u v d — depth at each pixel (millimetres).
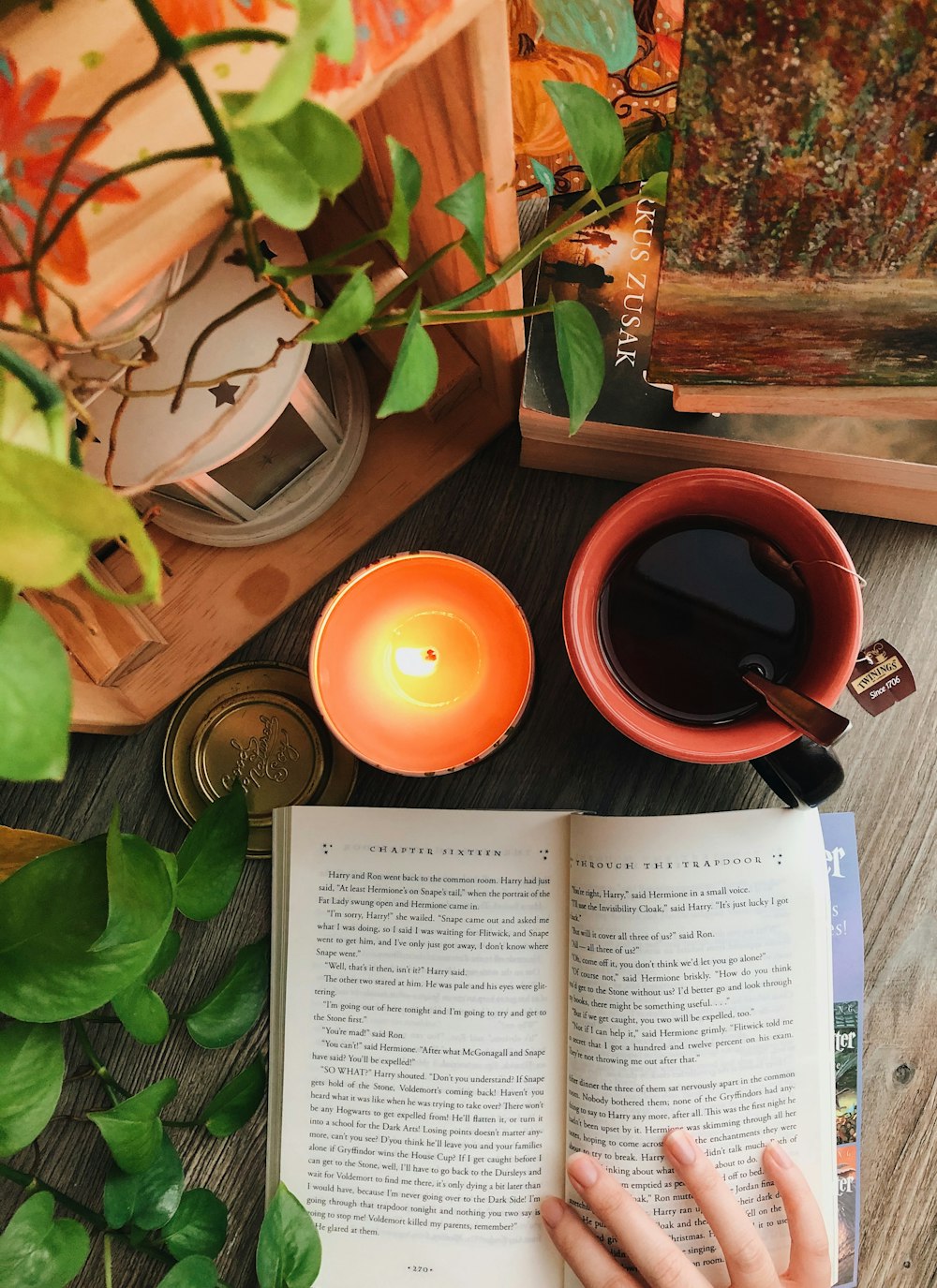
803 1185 352
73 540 101
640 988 357
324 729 389
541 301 347
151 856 258
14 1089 263
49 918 250
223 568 387
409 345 175
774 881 356
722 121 208
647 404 343
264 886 389
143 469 278
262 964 370
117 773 393
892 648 388
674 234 245
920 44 181
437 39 159
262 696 391
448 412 388
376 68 158
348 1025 374
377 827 374
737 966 357
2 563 102
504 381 363
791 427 338
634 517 314
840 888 381
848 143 208
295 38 103
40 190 143
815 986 358
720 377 311
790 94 198
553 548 400
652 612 345
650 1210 360
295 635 396
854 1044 379
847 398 318
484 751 337
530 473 401
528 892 370
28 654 113
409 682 382
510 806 392
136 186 145
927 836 384
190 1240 341
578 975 363
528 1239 369
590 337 237
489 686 380
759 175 222
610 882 357
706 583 341
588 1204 355
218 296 262
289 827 376
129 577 377
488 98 199
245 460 330
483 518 401
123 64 138
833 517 398
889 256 241
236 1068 388
